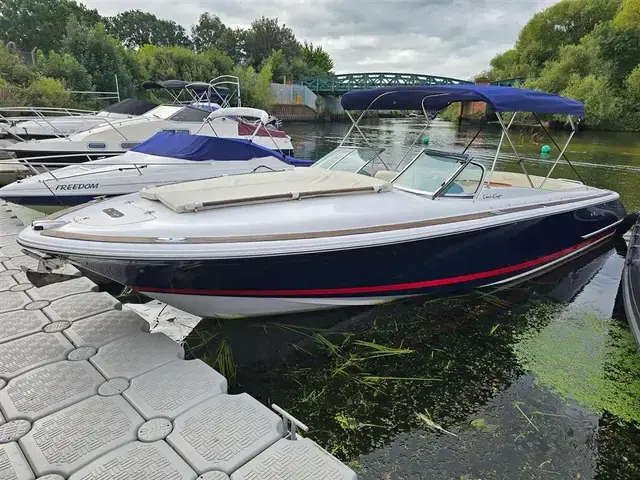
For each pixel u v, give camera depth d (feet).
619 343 10.44
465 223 11.06
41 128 27.78
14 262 13.07
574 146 50.11
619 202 16.51
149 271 8.71
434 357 9.66
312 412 7.90
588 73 82.74
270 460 5.94
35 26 101.45
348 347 9.92
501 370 9.27
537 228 12.89
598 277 14.35
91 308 10.36
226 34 147.13
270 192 10.47
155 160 19.03
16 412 6.80
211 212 9.49
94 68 61.46
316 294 10.34
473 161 11.86
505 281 13.24
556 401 8.33
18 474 5.64
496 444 7.23
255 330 10.30
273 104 95.91
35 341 8.87
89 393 7.29
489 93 11.56
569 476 6.62
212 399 7.20
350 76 112.88
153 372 7.90
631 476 6.68
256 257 8.79
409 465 6.77
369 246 9.79
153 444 6.17
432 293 11.92
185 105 28.04
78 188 16.83
